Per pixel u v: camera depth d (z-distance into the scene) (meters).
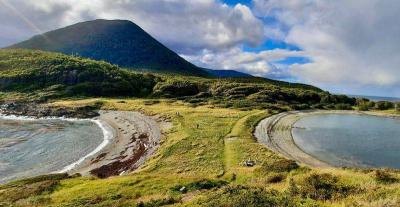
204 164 59.88
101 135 98.88
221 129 92.25
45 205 31.53
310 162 66.25
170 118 112.19
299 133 98.19
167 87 198.50
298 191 24.19
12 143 86.06
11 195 37.69
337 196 22.19
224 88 189.50
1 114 139.62
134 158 71.06
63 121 126.00
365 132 105.94
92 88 194.25
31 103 163.38
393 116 148.75
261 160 62.50
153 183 38.09
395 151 80.31
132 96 196.88
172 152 69.69
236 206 18.77
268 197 19.77
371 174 33.34
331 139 92.06
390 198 18.81
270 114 126.00
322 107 166.25
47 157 73.56
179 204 22.83
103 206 28.61
